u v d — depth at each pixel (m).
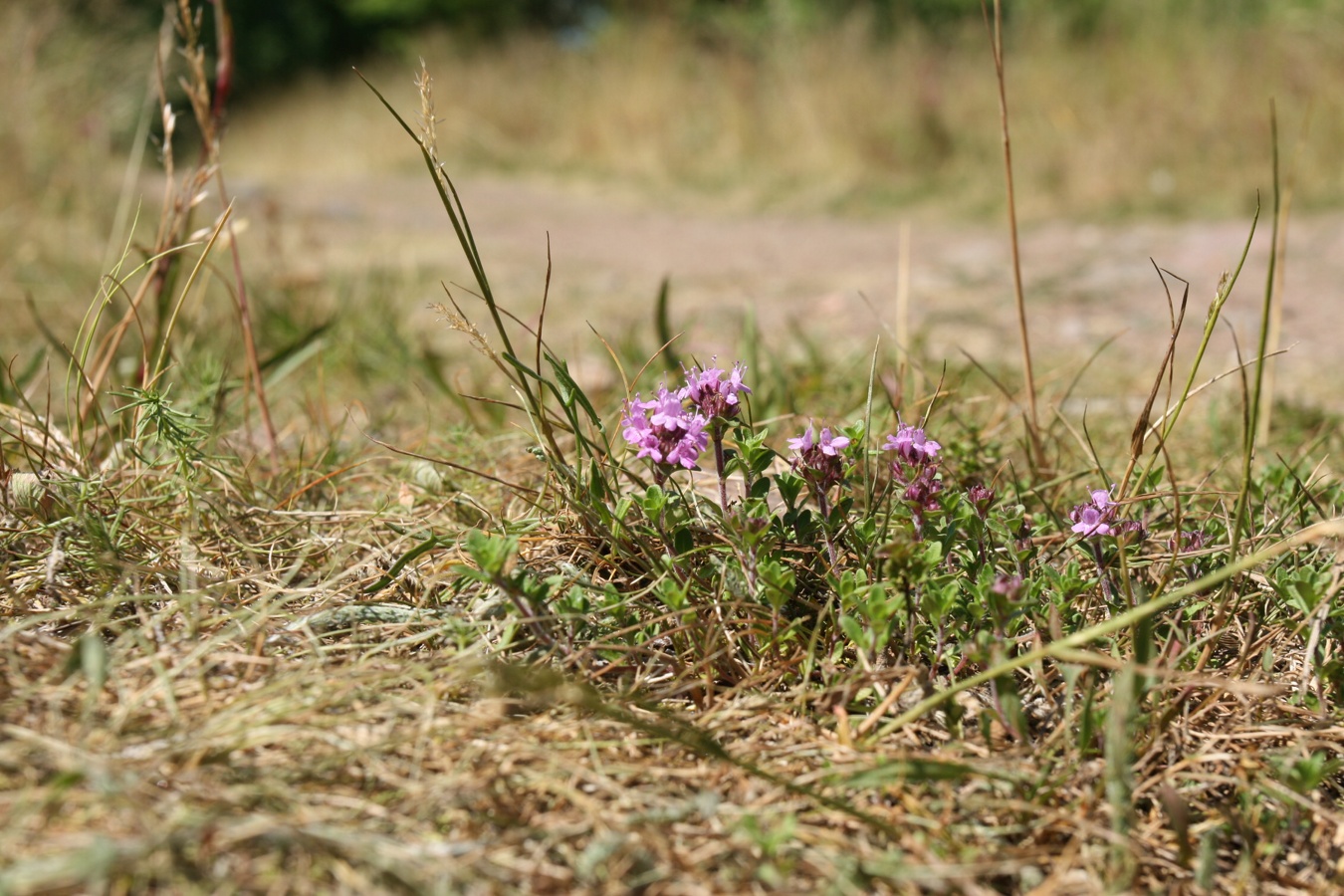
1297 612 0.45
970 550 0.45
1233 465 0.55
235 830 0.37
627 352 0.68
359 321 0.77
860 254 1.35
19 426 0.50
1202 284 1.03
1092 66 1.83
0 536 0.45
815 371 0.64
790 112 2.01
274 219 0.91
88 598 0.44
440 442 0.56
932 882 0.38
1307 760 0.40
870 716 0.41
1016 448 0.55
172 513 0.48
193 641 0.42
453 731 0.40
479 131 2.33
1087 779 0.40
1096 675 0.42
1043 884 0.39
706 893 0.38
